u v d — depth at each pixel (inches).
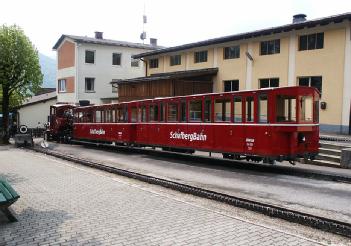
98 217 327.6
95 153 943.0
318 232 300.2
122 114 951.0
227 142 644.7
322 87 948.6
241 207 379.2
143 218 324.2
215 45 1232.8
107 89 1790.1
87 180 514.3
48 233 284.5
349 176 518.6
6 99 1374.3
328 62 934.4
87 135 1140.5
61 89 1851.6
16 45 1331.2
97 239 271.4
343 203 387.2
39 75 1402.6
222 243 262.1
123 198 400.8
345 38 898.1
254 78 1115.3
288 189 460.1
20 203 379.6
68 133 1289.4
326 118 939.3
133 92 1373.0
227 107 645.9
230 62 1186.6
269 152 575.8
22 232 287.0
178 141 753.6
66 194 422.0
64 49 1804.9
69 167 653.9
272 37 1058.7
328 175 526.9
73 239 271.4
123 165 699.4
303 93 563.2
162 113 800.9
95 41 1726.1
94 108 1101.1
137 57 1547.7
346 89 900.0
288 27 976.9
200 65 1293.1
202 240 268.1
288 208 358.0
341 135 871.7
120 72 1822.1
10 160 772.6
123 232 286.5
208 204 391.9
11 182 502.0
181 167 659.4
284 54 1033.5
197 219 320.8
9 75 1332.4
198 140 703.1
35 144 1267.2
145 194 420.8
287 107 565.9
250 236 276.7
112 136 997.2
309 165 661.9
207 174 580.1
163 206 366.3
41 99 1918.1
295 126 557.0
